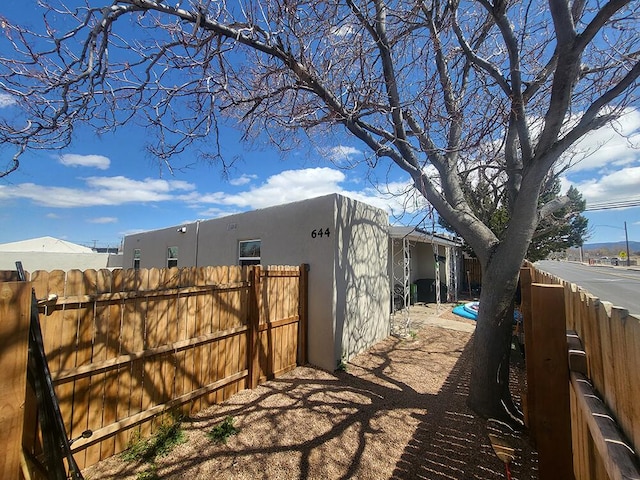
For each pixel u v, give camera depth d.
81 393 2.92
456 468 2.99
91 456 2.96
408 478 2.87
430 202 4.55
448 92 4.68
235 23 4.17
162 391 3.63
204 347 4.17
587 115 3.16
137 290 3.42
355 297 6.57
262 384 4.98
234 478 2.85
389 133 4.82
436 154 4.54
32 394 2.31
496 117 3.74
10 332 1.48
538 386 2.04
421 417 3.95
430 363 6.06
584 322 1.88
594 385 1.61
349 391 4.74
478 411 3.93
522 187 3.72
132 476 2.84
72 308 2.88
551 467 1.96
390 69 4.61
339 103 4.74
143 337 3.46
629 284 15.05
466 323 9.68
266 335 5.17
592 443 1.44
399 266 12.86
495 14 3.78
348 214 6.42
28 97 3.23
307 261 6.27
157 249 12.14
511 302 3.88
